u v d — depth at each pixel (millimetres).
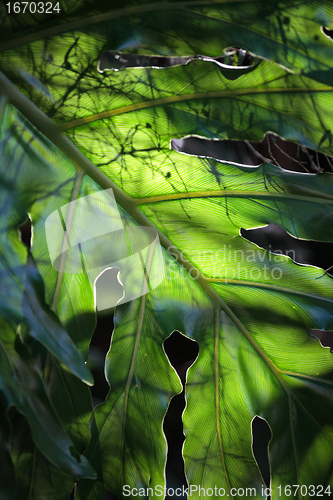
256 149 1697
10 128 1482
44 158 1489
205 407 1522
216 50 1471
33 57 1476
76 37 1474
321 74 1472
